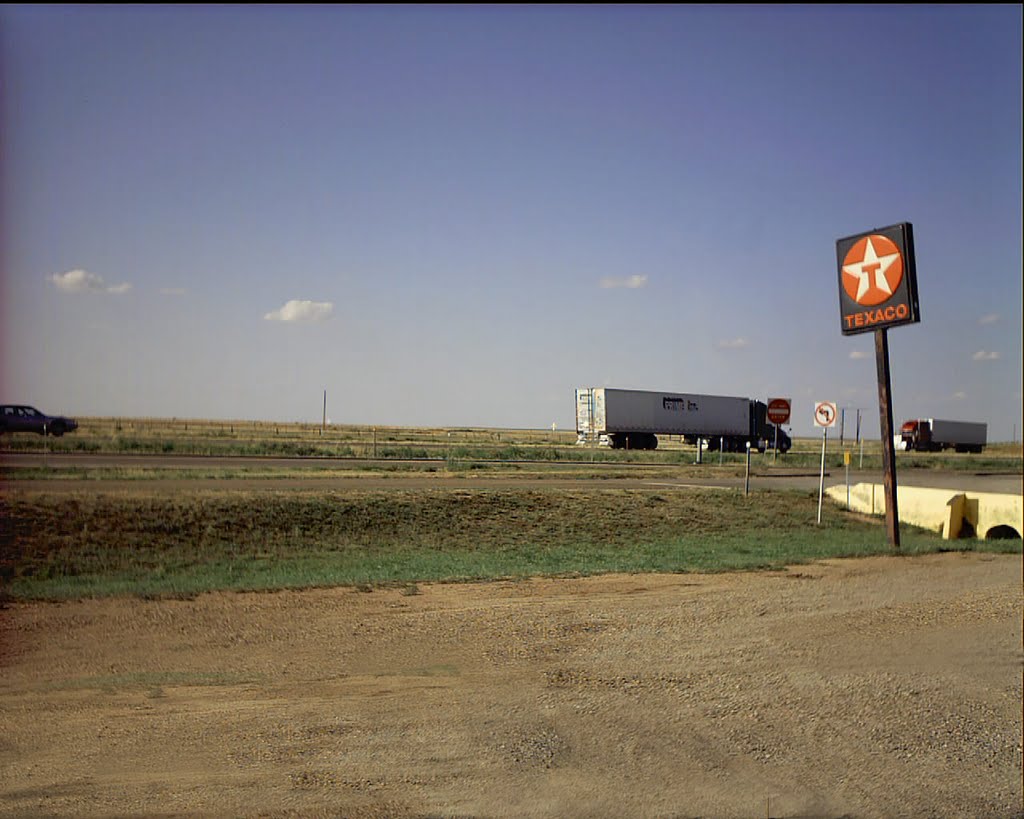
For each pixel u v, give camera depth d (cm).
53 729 738
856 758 716
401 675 930
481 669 958
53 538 1784
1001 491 3966
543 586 1569
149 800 598
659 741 736
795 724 790
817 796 640
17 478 2462
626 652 1044
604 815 593
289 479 2864
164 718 772
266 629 1153
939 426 9875
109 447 4338
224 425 10669
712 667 977
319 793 614
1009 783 682
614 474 4056
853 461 6488
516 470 3938
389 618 1241
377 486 2733
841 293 2345
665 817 594
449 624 1203
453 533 2256
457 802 605
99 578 1567
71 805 588
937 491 2814
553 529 2433
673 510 2808
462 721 776
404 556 1952
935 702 866
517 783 641
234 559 1798
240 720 770
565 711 809
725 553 2170
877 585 1620
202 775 644
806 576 1750
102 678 902
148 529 1917
